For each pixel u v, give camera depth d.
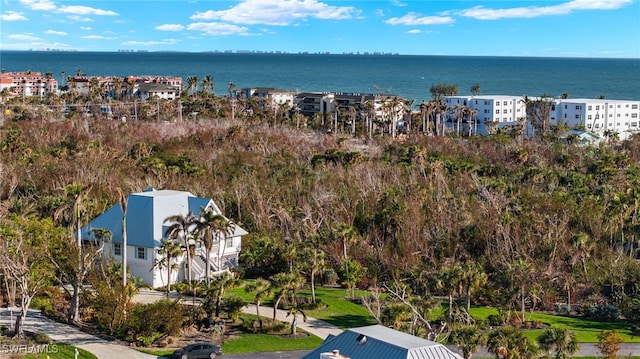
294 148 165.75
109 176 122.75
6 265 66.56
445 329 68.62
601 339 65.44
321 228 103.75
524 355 57.22
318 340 67.69
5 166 122.50
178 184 119.19
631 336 73.75
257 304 71.50
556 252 96.00
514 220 101.06
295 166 140.38
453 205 108.88
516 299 84.31
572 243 97.19
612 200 112.19
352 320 74.56
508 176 140.00
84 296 73.44
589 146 173.25
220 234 87.94
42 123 181.50
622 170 147.62
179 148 158.00
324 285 89.94
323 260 83.06
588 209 108.38
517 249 94.81
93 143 147.62
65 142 157.88
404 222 101.31
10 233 67.94
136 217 86.81
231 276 75.06
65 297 76.69
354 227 102.44
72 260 70.06
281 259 91.75
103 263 78.75
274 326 70.06
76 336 66.25
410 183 123.06
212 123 195.62
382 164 140.62
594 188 129.00
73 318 70.19
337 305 80.19
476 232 99.25
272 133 181.75
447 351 48.31
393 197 111.94
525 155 155.50
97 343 64.62
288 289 75.69
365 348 48.84
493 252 94.56
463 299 85.31
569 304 85.00
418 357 46.84
